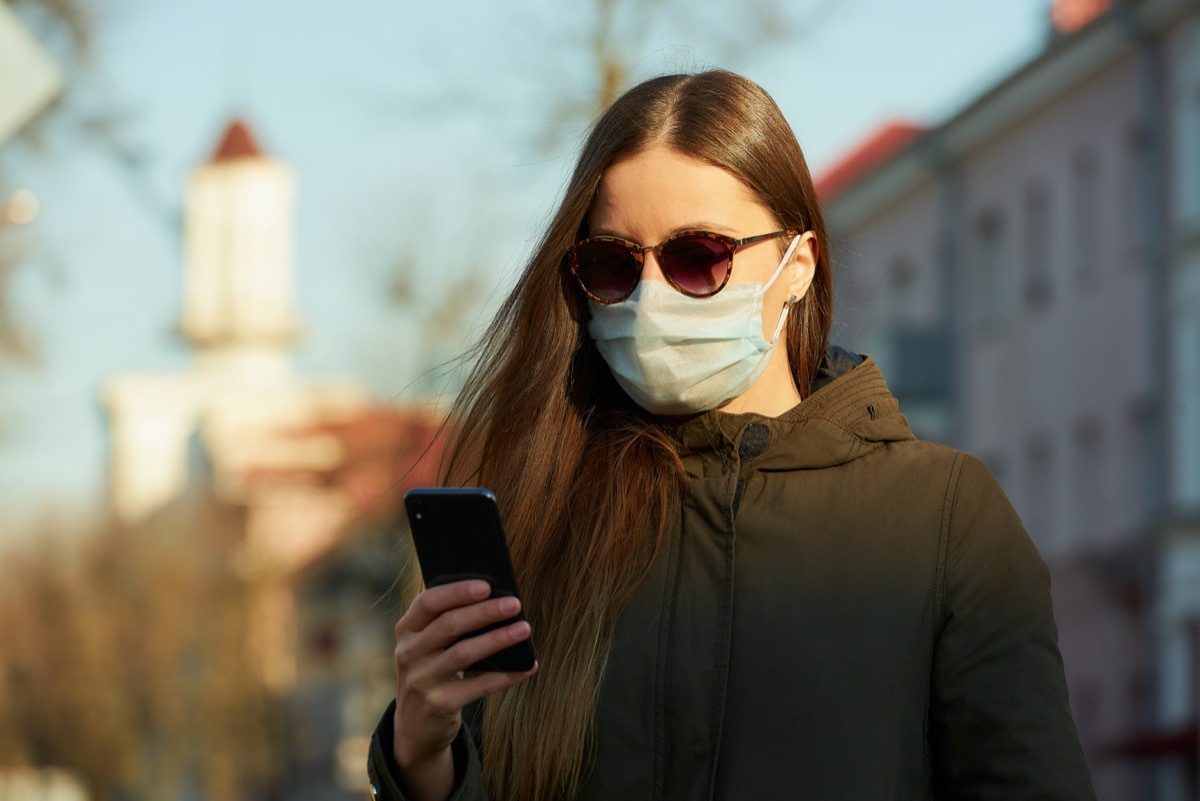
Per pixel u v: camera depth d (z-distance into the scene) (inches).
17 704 1669.5
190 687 1732.3
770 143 112.4
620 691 102.3
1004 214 1028.5
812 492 104.1
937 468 103.3
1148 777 807.7
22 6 462.6
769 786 97.0
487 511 94.0
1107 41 887.7
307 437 1525.6
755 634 100.3
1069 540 949.8
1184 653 831.7
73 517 1769.2
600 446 112.7
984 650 98.3
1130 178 888.3
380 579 1214.9
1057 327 967.0
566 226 114.2
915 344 1076.5
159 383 3051.2
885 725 97.3
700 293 109.3
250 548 1829.5
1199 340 832.9
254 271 3376.0
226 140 3442.4
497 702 107.9
